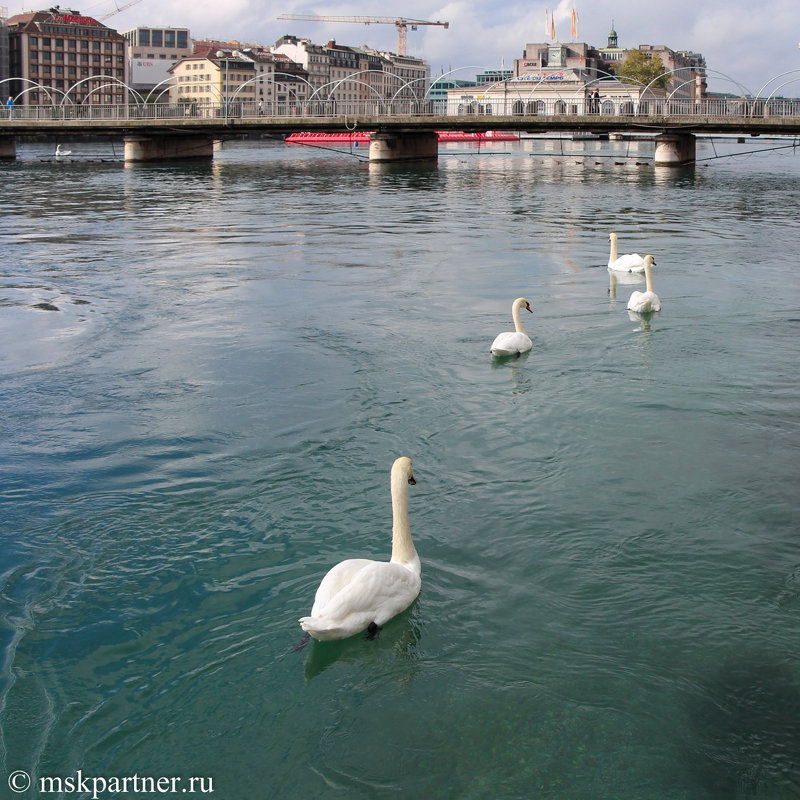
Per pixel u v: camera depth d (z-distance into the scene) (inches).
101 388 522.9
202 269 959.6
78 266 984.3
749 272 930.7
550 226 1407.5
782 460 412.2
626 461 411.5
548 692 255.8
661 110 3408.0
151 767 230.5
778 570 318.3
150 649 275.6
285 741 239.1
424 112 3595.0
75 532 345.7
